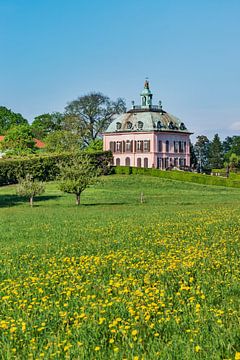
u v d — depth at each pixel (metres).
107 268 19.14
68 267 19.62
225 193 83.88
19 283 17.20
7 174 90.31
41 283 16.72
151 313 13.09
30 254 23.86
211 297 14.43
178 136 140.25
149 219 39.75
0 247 26.92
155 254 21.94
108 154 106.56
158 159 135.50
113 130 139.88
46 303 14.55
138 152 136.38
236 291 15.05
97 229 33.56
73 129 143.88
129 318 12.97
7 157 96.19
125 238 28.11
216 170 146.25
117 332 11.98
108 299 14.68
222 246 23.12
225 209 48.41
